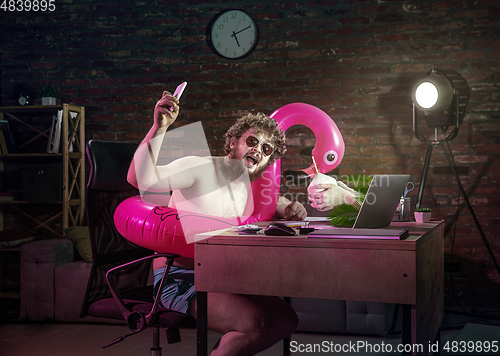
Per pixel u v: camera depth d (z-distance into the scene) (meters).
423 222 1.82
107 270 1.71
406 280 1.22
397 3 3.22
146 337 2.63
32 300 2.88
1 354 2.38
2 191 3.50
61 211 3.43
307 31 3.33
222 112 3.43
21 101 3.48
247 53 3.38
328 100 3.31
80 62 3.58
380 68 3.25
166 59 3.49
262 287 1.35
